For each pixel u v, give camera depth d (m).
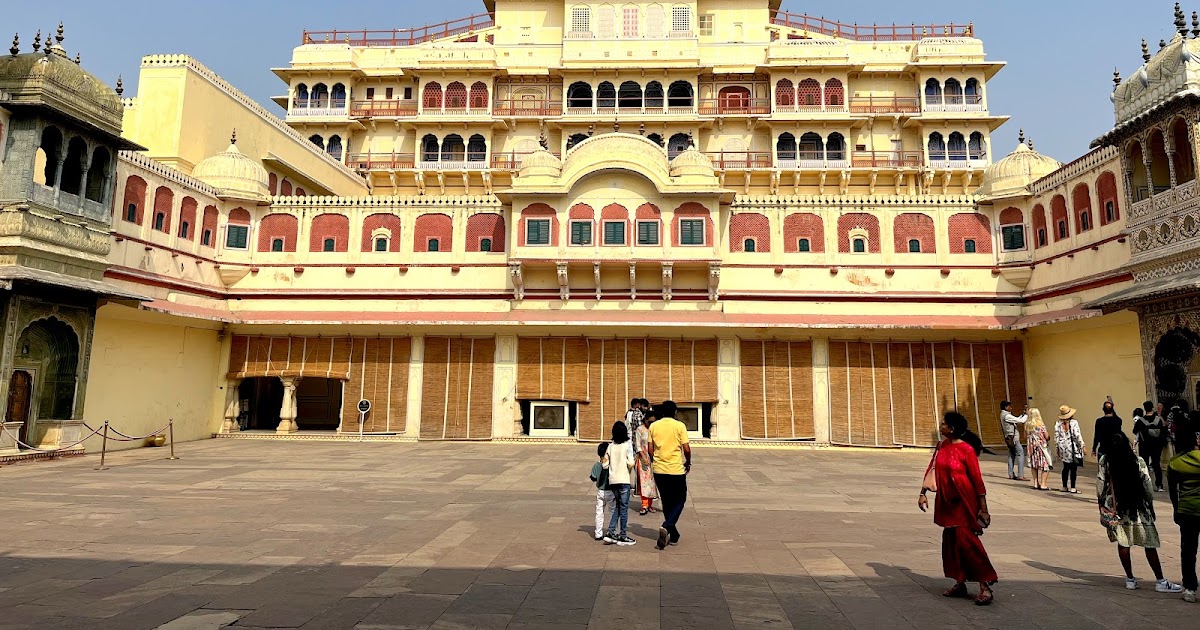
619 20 40.06
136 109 25.09
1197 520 6.77
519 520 10.55
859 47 40.34
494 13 42.38
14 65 17.28
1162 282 16.56
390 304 25.44
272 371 25.14
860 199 25.05
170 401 22.89
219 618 6.00
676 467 9.05
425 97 39.97
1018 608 6.50
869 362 24.17
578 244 24.42
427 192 39.06
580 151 24.73
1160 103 16.50
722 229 25.02
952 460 6.90
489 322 23.94
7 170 16.98
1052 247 22.55
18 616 6.01
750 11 40.91
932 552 8.69
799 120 38.00
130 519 10.34
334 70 39.69
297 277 25.70
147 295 21.55
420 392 24.77
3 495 12.27
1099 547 9.22
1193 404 16.14
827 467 18.39
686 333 24.52
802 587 7.12
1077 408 21.12
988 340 24.03
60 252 17.78
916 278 24.47
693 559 8.26
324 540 9.07
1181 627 6.02
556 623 5.95
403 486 14.05
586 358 24.58
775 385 24.19
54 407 18.56
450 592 6.83
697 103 38.91
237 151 26.22
